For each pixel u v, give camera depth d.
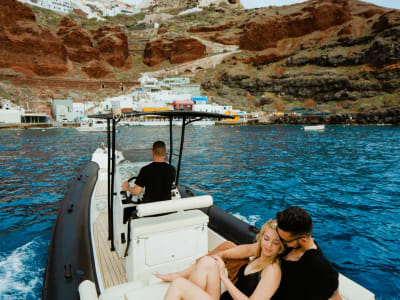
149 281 2.74
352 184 10.80
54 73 126.44
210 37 181.50
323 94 102.62
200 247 3.06
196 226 2.99
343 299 2.19
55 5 174.25
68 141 35.03
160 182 3.18
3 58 115.06
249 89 121.19
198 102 93.12
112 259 3.78
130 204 3.46
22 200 8.80
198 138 37.69
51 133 53.25
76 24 147.25
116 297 2.32
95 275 3.33
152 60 167.75
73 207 5.02
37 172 13.72
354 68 103.69
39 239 5.79
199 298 1.80
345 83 96.38
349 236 6.00
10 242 5.63
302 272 1.66
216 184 10.82
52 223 6.75
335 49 116.81
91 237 4.30
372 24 122.12
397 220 6.91
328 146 26.20
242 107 106.94
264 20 152.88
